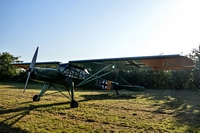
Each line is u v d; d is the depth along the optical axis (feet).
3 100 22.94
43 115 14.84
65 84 21.80
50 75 20.07
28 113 15.52
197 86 49.85
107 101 23.68
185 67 22.99
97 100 24.80
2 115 14.64
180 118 14.33
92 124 12.34
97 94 34.22
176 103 22.80
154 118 14.20
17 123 12.37
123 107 18.93
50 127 11.54
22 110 16.75
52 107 18.35
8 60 86.38
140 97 29.91
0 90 37.40
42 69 19.93
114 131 10.90
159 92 41.68
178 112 16.76
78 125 12.05
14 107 18.21
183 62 20.36
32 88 46.09
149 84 56.18
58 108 17.90
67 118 13.96
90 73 26.81
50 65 27.35
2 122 12.59
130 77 57.88
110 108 18.29
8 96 27.07
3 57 86.48
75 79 23.06
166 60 20.02
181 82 51.67
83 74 24.52
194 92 41.83
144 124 12.42
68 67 22.17
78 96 29.99
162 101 24.73
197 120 13.71
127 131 10.93
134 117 14.42
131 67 27.66
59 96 28.71
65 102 22.30
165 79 54.08
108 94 34.65
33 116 14.47
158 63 22.03
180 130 11.16
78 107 18.76
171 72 53.36
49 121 12.96
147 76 56.24
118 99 26.37
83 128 11.41
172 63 21.20
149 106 19.95
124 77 35.99
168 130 11.16
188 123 12.78
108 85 31.19
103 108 18.25
